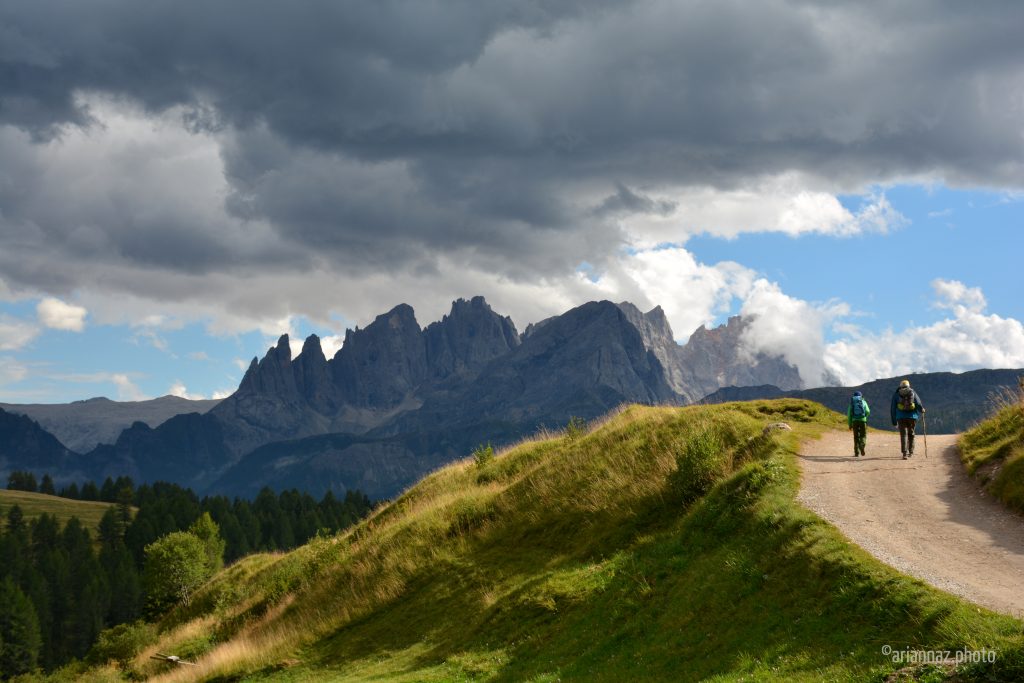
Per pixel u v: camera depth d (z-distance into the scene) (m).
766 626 17.11
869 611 15.38
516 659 23.58
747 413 35.31
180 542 77.25
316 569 45.84
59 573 171.50
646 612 21.69
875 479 24.16
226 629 46.91
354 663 29.75
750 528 21.91
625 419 39.88
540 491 36.38
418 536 38.16
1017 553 17.23
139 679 45.62
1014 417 25.59
